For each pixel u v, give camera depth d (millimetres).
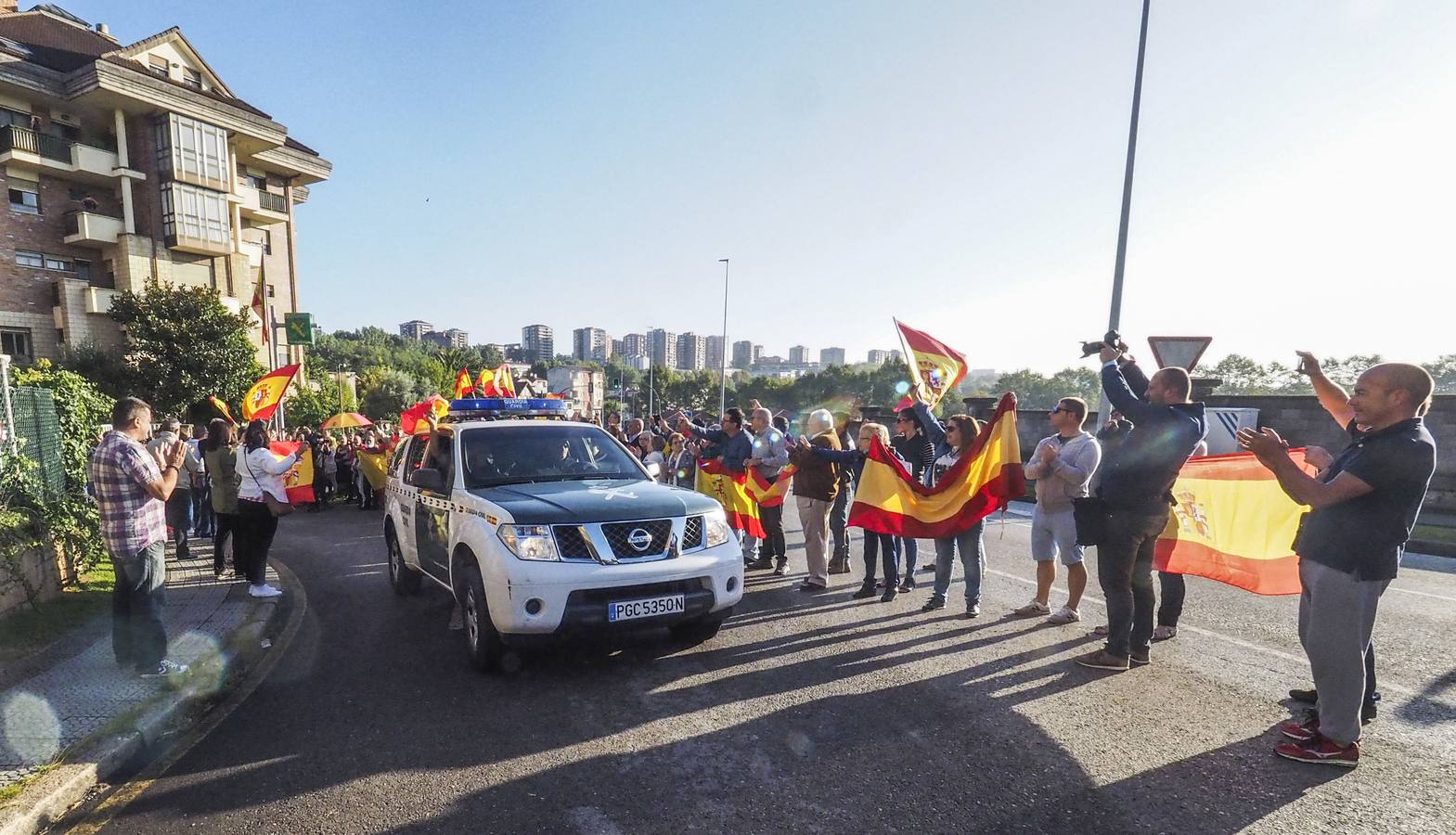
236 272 30516
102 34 31047
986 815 3105
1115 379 4738
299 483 12836
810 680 4711
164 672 4746
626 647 5430
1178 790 3281
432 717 4207
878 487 6551
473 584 4914
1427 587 7145
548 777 3477
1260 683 4559
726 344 52531
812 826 3041
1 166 24969
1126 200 12992
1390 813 3076
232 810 3227
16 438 6836
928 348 8516
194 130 28078
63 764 3479
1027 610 6188
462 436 6145
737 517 8180
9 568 5879
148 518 4723
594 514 4828
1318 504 3342
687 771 3523
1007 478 5984
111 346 25828
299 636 5895
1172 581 5469
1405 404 3303
